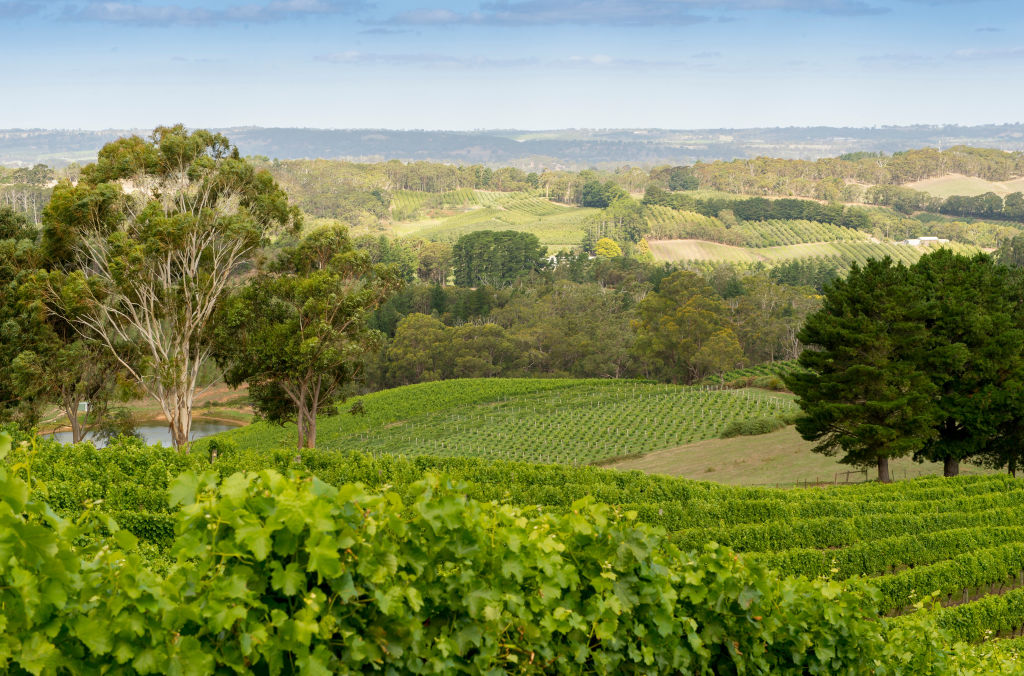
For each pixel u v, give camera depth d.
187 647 4.52
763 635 6.93
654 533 6.52
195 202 48.09
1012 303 46.72
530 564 5.91
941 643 9.14
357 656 4.97
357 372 51.19
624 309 148.62
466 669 5.59
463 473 37.50
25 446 5.29
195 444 69.69
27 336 43.75
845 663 7.59
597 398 91.94
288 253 50.78
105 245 46.44
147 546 20.62
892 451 40.28
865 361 42.38
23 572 4.10
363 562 5.05
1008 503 34.19
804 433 44.81
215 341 47.19
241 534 4.59
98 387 48.97
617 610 6.12
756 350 127.38
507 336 123.12
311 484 5.08
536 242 196.62
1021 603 22.59
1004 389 41.47
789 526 28.05
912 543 26.81
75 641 4.40
